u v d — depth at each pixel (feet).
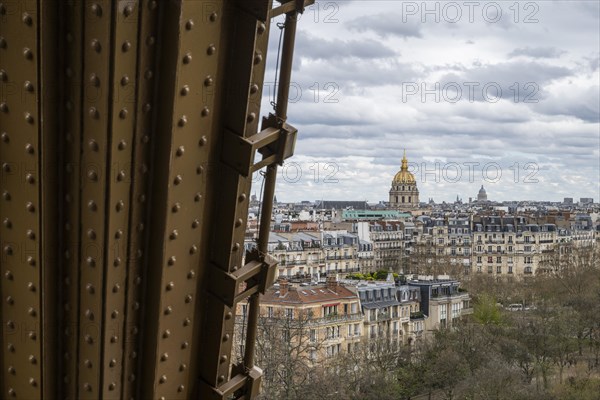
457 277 551.59
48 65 12.26
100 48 12.14
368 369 214.28
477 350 235.20
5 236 13.34
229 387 15.03
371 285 328.70
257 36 13.46
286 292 271.69
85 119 12.52
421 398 234.79
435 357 226.58
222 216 14.21
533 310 375.86
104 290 13.23
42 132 12.50
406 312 340.39
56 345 13.71
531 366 257.55
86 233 13.07
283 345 177.99
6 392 14.20
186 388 14.93
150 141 13.02
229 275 14.20
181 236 13.80
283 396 165.37
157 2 12.30
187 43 12.66
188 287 14.24
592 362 280.51
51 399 13.96
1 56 12.39
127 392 14.14
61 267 13.37
